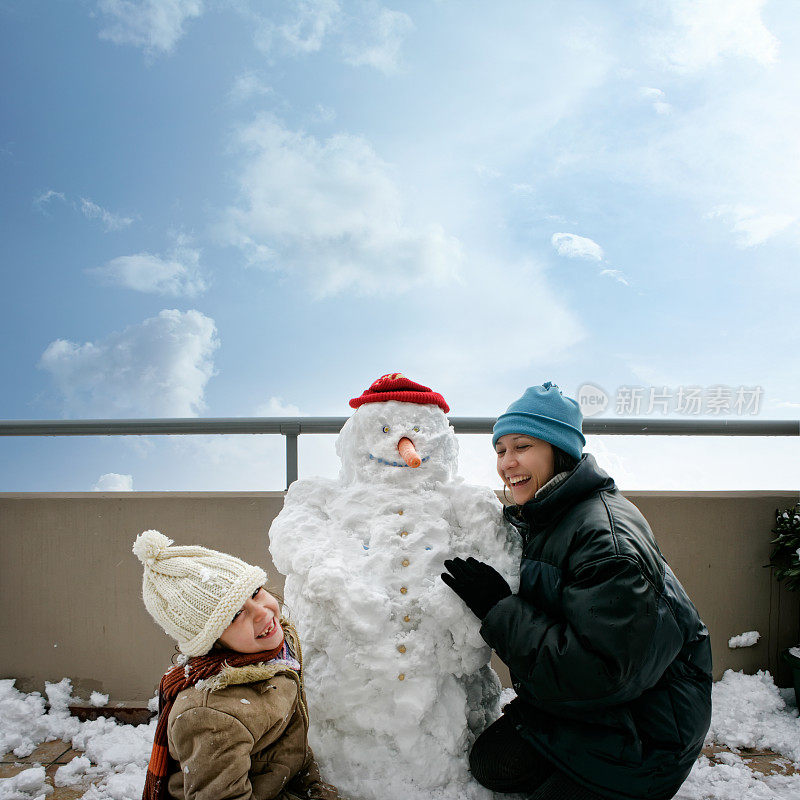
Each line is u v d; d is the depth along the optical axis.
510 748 1.97
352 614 1.99
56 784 2.38
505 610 1.85
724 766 2.47
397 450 2.22
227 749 1.57
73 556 2.95
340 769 2.03
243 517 2.96
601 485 1.99
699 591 3.10
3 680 2.92
